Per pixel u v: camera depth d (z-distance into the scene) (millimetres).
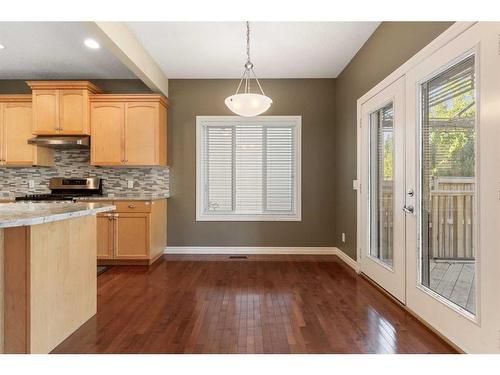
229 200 4668
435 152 2201
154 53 3715
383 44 2965
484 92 1686
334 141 4602
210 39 3357
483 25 1687
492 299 1633
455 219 1992
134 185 4609
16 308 1715
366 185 3389
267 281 3316
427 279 2291
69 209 2008
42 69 4207
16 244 1717
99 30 2566
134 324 2291
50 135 4219
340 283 3242
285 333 2143
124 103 4191
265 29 3141
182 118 4609
